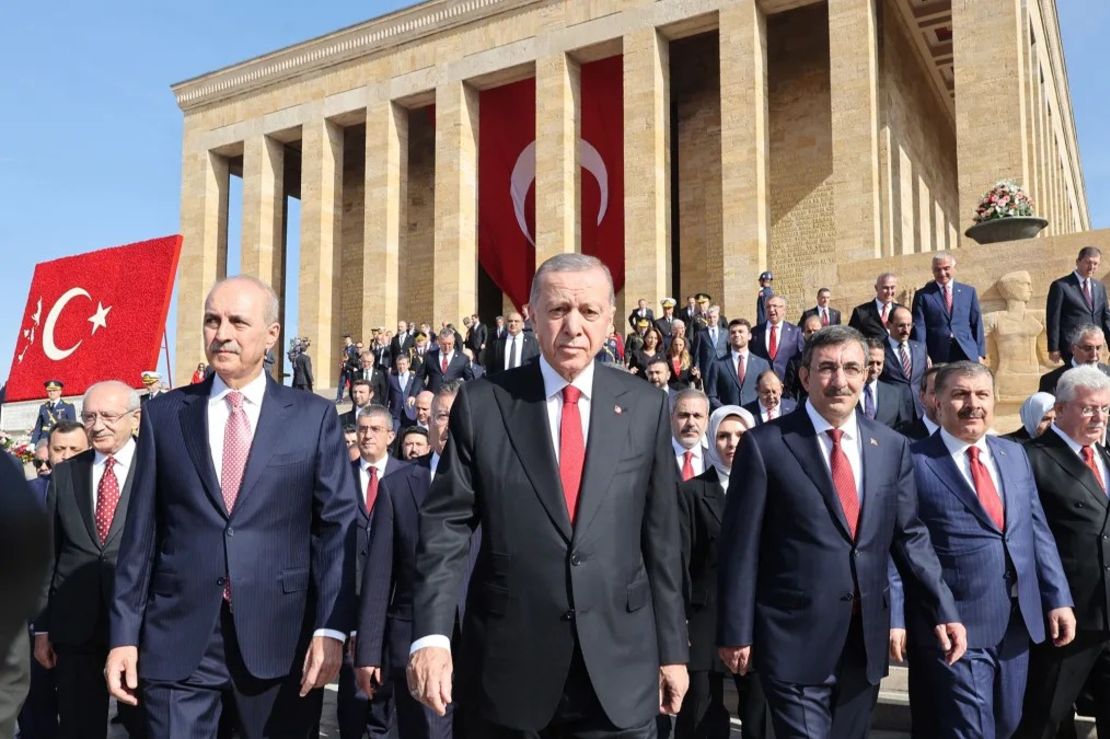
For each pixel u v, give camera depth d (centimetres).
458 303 3128
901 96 2898
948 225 3503
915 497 477
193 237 3766
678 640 356
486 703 336
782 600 457
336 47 3497
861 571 447
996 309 1467
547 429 355
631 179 2864
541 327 356
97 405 597
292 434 434
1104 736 563
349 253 3831
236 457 428
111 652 403
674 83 3256
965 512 511
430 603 336
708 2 2803
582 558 338
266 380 454
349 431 911
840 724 447
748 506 469
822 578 448
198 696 405
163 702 399
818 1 2734
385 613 555
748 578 463
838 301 1678
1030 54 2702
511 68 3153
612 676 332
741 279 2661
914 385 992
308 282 3453
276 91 3644
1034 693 556
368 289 3316
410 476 580
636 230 2834
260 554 417
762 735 586
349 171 3872
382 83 3400
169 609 408
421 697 324
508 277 3250
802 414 483
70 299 2595
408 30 3344
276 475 425
